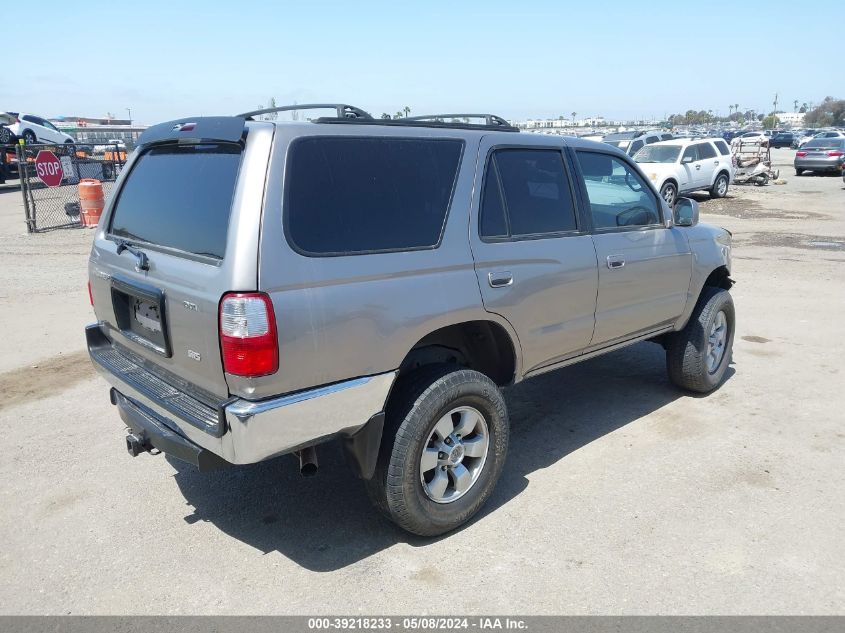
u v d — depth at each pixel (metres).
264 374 2.79
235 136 2.94
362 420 3.12
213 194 3.03
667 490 3.97
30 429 4.87
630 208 4.63
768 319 7.76
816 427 4.84
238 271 2.76
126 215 3.74
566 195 4.16
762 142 28.61
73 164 22.31
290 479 4.19
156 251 3.29
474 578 3.20
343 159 3.13
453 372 3.42
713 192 21.48
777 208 19.06
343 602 3.04
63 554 3.40
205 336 2.90
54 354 6.54
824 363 6.25
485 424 3.63
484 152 3.70
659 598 3.04
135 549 3.45
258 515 3.77
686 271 5.01
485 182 3.67
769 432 4.76
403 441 3.25
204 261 2.94
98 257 3.86
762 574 3.20
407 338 3.21
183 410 3.07
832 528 3.56
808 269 10.56
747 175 25.58
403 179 3.33
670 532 3.54
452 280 3.40
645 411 5.18
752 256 11.80
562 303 4.04
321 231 2.98
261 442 2.83
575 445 4.60
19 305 8.38
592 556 3.35
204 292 2.87
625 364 6.31
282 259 2.83
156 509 3.83
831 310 8.11
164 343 3.19
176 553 3.41
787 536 3.49
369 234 3.14
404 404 3.28
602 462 4.34
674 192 19.75
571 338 4.20
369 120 3.32
